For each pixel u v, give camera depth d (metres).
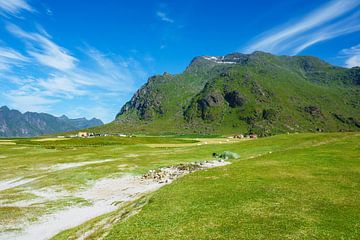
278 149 85.06
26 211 42.19
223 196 34.22
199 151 98.94
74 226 35.62
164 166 74.00
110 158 96.56
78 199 48.69
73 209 43.22
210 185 39.66
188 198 34.78
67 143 159.25
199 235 24.89
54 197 50.22
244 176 43.03
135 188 54.03
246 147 95.88
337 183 37.38
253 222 26.41
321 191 34.22
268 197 32.78
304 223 25.56
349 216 26.69
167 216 29.94
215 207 30.97
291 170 45.19
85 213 40.94
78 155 106.56
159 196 37.28
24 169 81.44
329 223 25.38
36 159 99.19
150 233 26.52
